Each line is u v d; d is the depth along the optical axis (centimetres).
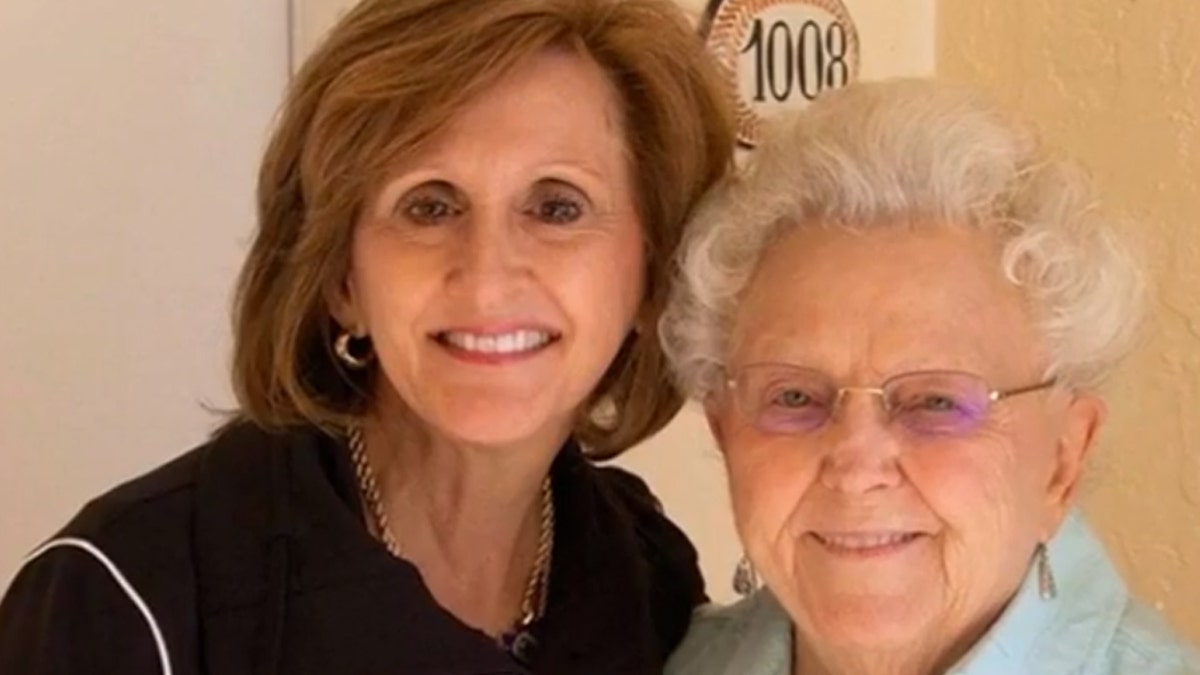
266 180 134
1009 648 124
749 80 235
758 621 145
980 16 254
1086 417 127
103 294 202
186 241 206
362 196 128
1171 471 231
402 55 124
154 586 123
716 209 132
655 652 147
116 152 201
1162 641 125
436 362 130
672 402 146
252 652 124
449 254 128
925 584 122
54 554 125
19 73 194
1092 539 132
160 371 206
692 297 132
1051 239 121
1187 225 228
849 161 123
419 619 128
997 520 121
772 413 125
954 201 121
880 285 121
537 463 140
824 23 243
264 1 209
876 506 121
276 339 135
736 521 130
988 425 120
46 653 120
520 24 125
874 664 127
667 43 133
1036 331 122
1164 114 230
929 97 127
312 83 129
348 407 139
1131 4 233
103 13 198
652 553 157
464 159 126
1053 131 244
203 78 205
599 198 131
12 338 196
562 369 132
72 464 202
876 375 120
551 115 128
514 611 146
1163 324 230
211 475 132
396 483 141
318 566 128
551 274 129
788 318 123
